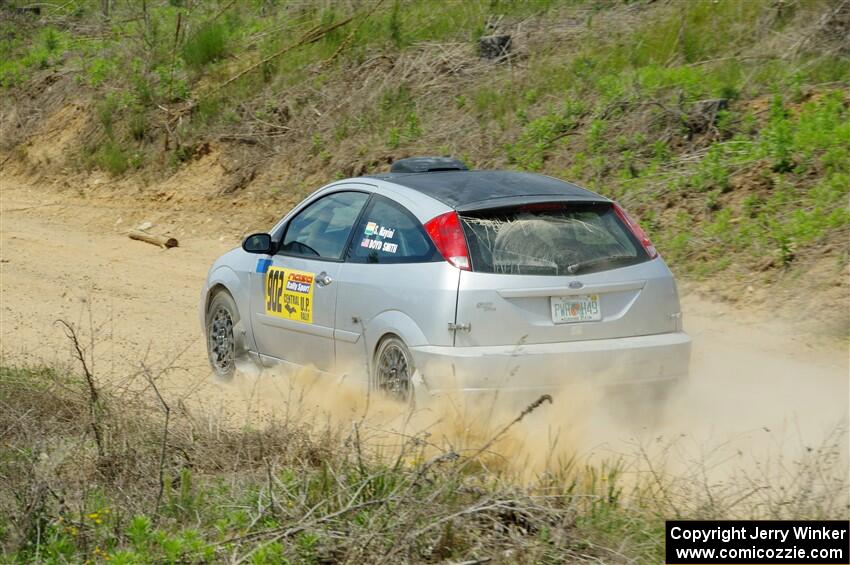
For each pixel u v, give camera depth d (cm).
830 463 1216
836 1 2825
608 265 1399
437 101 3247
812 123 2362
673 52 2978
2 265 2833
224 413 1498
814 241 2048
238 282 1780
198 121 3669
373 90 3400
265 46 3969
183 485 1098
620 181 2512
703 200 2328
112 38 4644
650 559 976
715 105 2586
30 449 1209
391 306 1424
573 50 3247
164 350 1984
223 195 3331
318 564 970
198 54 3981
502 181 1517
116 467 1192
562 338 1356
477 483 1117
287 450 1238
